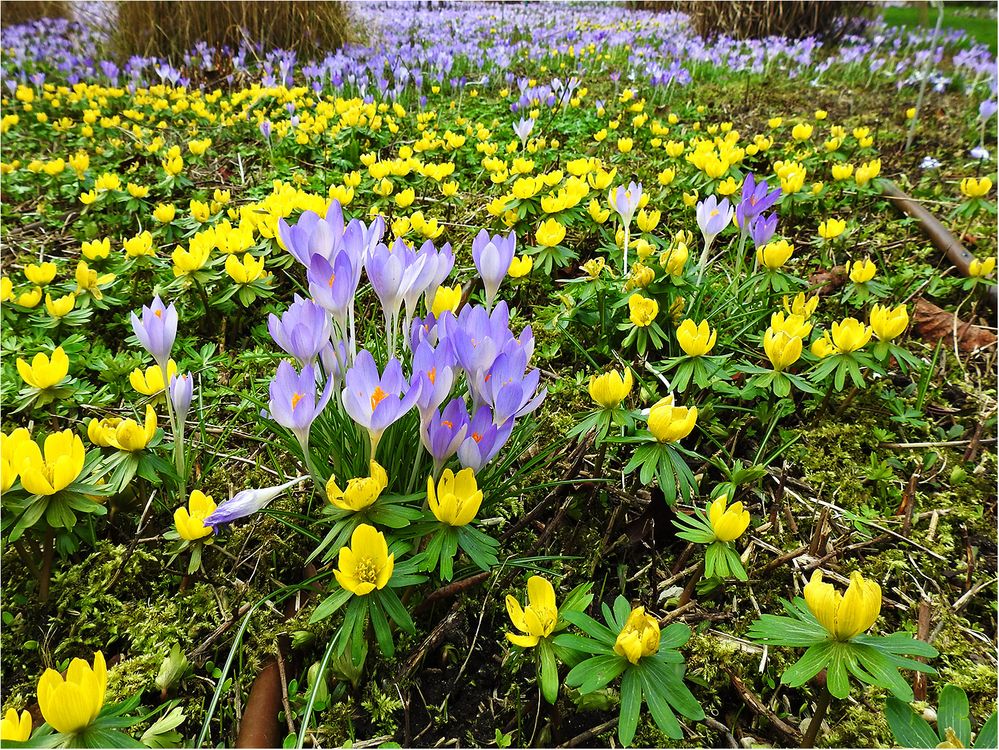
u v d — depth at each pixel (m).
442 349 0.32
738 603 0.40
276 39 2.20
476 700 0.36
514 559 0.37
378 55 2.06
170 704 0.34
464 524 0.31
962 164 1.10
